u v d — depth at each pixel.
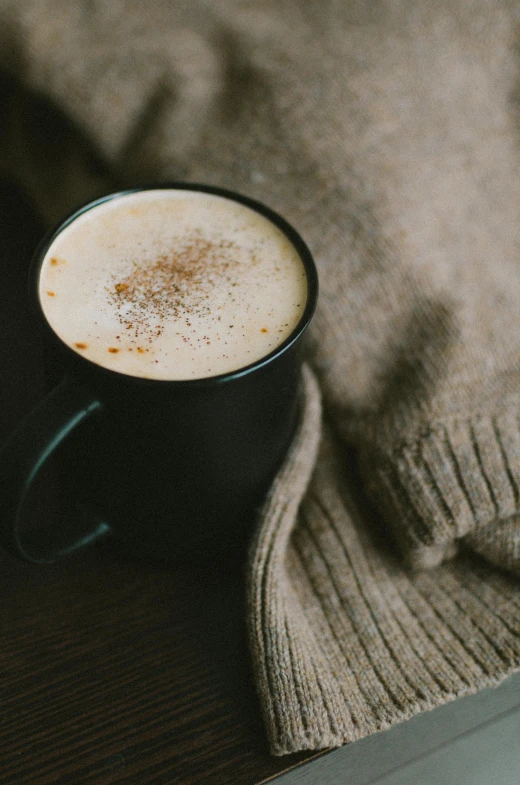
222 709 0.33
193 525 0.34
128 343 0.32
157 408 0.30
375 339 0.40
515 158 0.45
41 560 0.33
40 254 0.33
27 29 0.45
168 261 0.34
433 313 0.40
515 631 0.35
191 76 0.45
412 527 0.36
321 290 0.40
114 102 0.45
